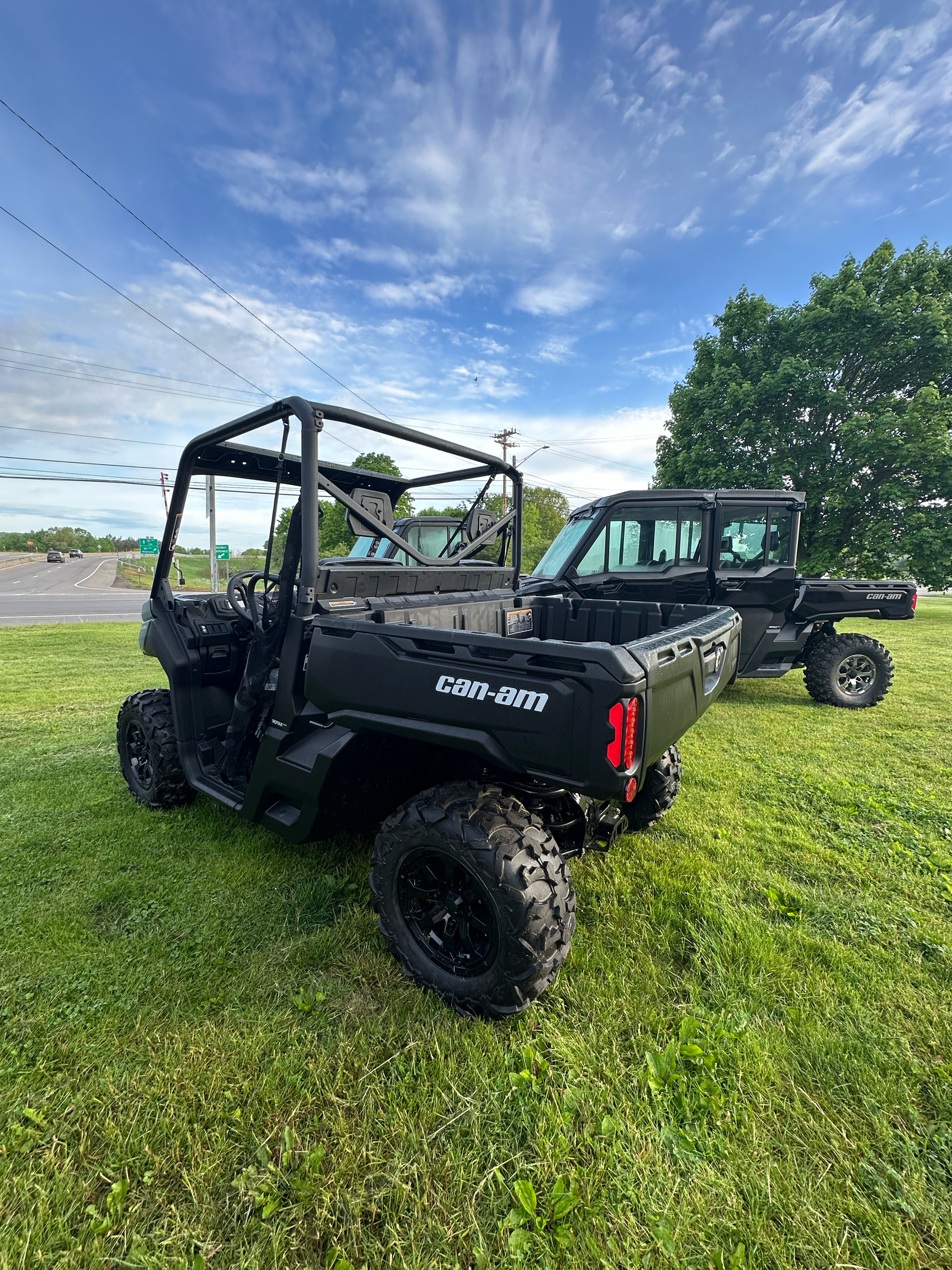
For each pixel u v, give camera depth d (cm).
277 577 268
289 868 266
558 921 170
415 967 189
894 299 1695
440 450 271
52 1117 146
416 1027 174
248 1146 139
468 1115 146
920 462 1611
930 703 592
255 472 310
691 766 410
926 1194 128
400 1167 133
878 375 1750
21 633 1244
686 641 195
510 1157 136
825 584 565
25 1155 137
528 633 353
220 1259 117
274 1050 166
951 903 244
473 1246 118
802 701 610
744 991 189
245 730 273
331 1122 144
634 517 582
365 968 200
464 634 173
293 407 215
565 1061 161
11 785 366
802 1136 142
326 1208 124
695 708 206
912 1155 136
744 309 1852
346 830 241
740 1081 155
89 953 208
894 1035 172
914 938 220
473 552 309
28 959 205
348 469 312
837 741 468
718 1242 119
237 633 310
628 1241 119
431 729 180
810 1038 170
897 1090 153
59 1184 130
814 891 252
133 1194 129
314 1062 162
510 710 164
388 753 216
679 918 230
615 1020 178
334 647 204
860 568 1770
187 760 297
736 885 257
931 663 830
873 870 270
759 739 475
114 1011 181
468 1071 159
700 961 204
